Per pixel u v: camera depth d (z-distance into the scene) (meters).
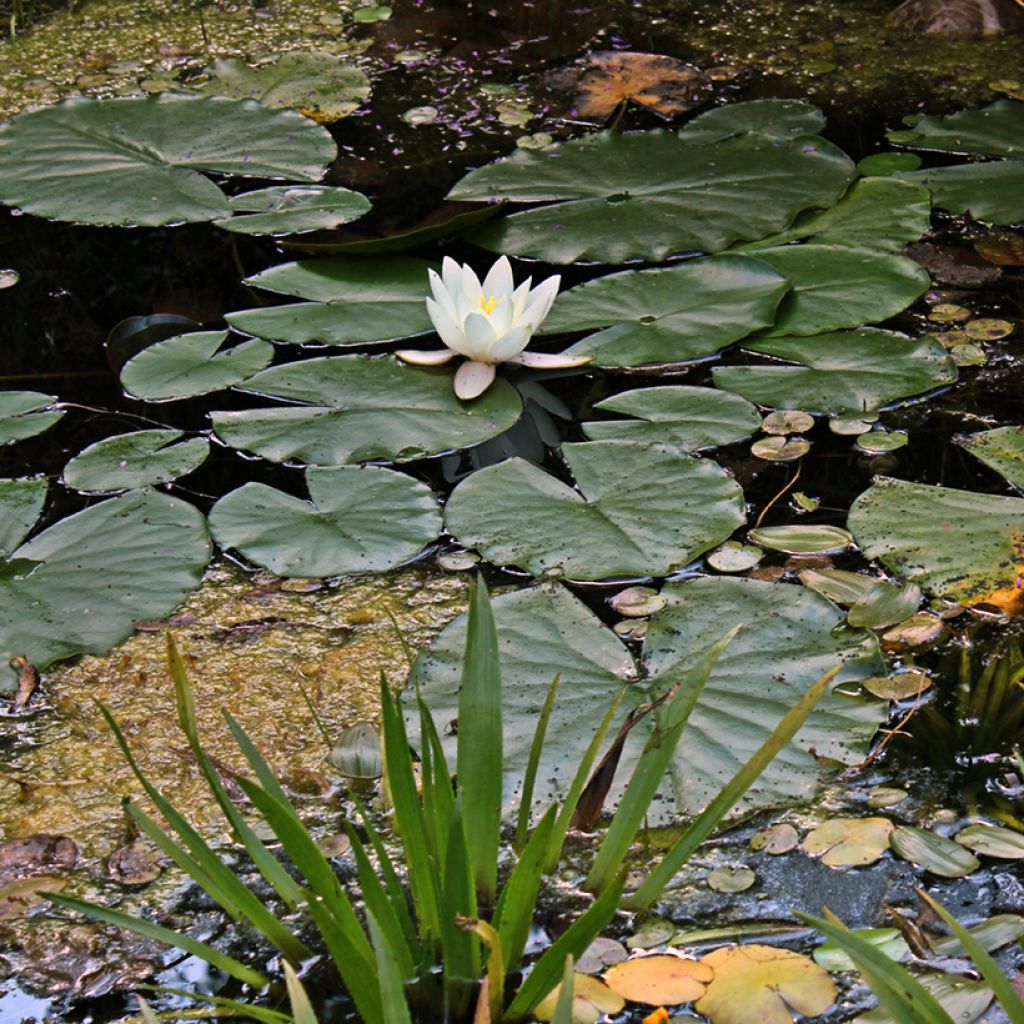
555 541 4.27
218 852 4.07
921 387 4.40
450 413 4.39
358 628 4.22
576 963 3.99
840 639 4.17
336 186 4.72
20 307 4.57
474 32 5.07
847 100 4.87
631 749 4.10
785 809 4.08
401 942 3.95
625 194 4.64
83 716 4.16
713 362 4.46
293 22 5.11
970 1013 3.96
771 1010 3.96
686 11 5.12
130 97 4.85
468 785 3.97
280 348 4.50
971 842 4.05
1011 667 4.16
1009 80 4.90
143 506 4.32
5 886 4.05
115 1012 3.99
